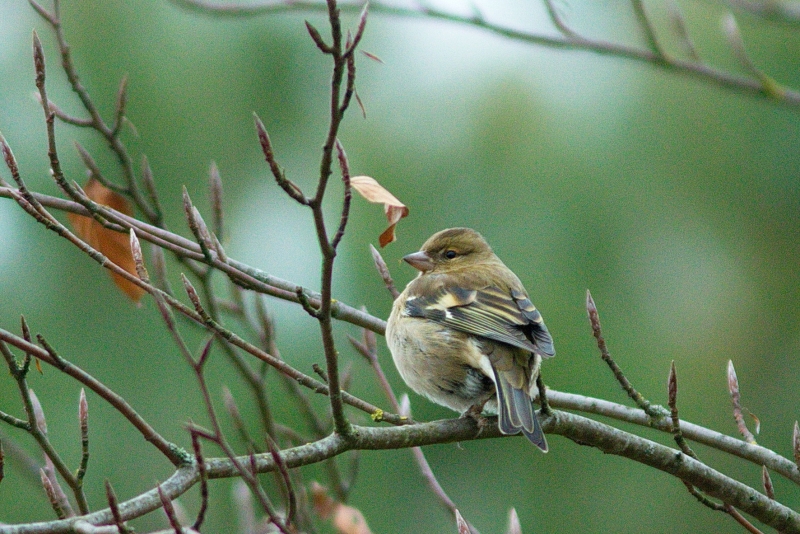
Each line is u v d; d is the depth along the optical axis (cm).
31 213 703
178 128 1216
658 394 1182
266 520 718
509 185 1212
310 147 1234
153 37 1216
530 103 1220
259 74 1238
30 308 1159
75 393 1150
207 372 1165
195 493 1103
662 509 1205
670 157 1224
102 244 905
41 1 1190
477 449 1223
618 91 1225
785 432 1209
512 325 879
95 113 878
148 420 1148
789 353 1218
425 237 1202
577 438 793
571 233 1205
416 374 905
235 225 1213
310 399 1158
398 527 1172
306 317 1184
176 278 1192
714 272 1220
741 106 1219
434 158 1219
